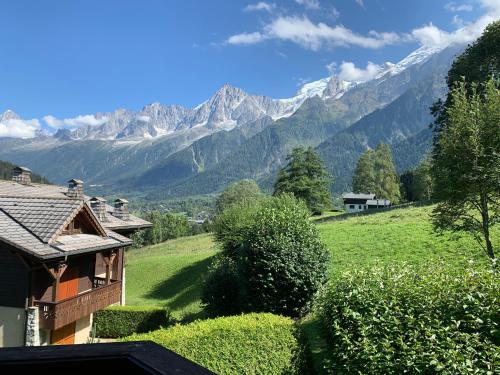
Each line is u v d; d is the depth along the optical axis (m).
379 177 92.25
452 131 16.41
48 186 33.62
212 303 20.44
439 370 6.02
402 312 7.92
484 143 15.52
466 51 45.06
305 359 11.74
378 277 9.90
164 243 70.88
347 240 29.44
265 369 10.70
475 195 16.23
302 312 17.92
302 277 17.56
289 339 11.50
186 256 47.62
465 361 5.98
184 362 2.20
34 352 2.28
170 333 10.17
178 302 32.56
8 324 18.19
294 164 79.88
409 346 6.98
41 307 18.27
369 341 7.53
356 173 97.44
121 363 2.27
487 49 41.75
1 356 2.22
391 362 6.80
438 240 25.17
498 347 6.00
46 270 19.48
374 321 7.97
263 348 10.91
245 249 18.66
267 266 17.56
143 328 23.59
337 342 9.42
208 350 10.10
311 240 18.64
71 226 21.08
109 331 23.84
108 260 23.88
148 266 46.41
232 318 11.83
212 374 2.09
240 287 19.38
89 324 23.39
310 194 77.62
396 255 24.38
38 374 2.24
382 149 95.38
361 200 104.69
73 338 21.69
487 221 16.36
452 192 16.34
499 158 14.93
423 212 37.56
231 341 10.51
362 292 9.32
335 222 42.16
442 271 9.41
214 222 33.66
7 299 18.22
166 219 112.44
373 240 28.25
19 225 19.25
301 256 17.83
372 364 7.06
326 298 11.88
